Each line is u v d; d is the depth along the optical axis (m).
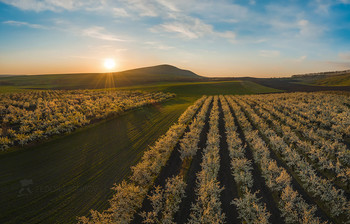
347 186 11.35
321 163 13.65
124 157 16.19
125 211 9.38
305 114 29.28
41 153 16.20
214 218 8.85
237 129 24.27
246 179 11.64
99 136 21.30
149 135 22.16
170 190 10.71
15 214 9.48
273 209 9.77
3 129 20.52
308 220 8.49
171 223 8.81
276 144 16.66
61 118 25.27
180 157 15.14
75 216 9.55
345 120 24.36
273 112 32.72
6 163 14.13
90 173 13.55
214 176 12.41
